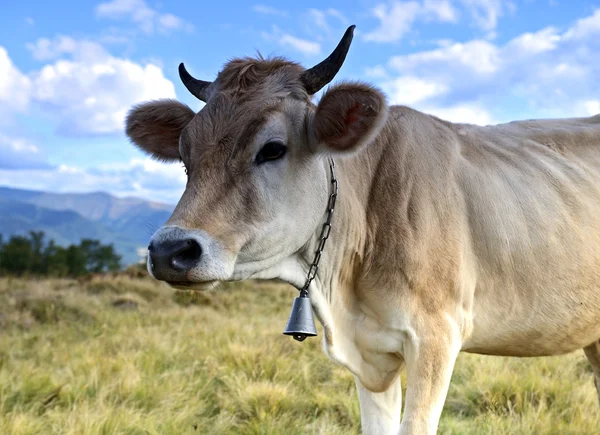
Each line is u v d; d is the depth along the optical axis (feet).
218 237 3.79
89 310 16.05
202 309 17.63
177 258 3.66
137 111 4.59
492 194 4.89
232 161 3.92
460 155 4.99
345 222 4.51
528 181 5.11
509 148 5.33
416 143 4.81
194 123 4.06
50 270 41.96
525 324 4.98
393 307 4.44
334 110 4.00
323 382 8.58
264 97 4.09
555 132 5.68
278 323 13.99
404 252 4.45
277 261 4.21
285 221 4.10
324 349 4.72
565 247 5.02
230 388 8.04
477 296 4.81
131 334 12.43
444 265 4.53
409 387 4.39
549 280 4.95
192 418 6.93
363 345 4.66
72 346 11.18
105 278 22.22
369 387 4.77
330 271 4.56
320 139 4.09
